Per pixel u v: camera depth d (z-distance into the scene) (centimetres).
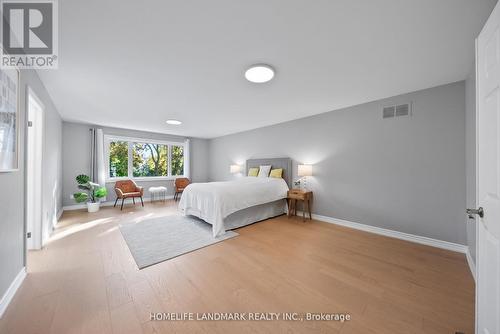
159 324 134
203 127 534
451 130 258
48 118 291
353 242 282
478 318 114
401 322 139
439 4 134
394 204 304
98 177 498
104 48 183
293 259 230
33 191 247
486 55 108
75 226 343
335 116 375
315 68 221
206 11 140
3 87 138
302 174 395
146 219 388
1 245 142
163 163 646
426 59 203
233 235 307
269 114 406
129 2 131
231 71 227
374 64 213
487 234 105
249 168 557
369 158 331
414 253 247
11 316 138
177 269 206
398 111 300
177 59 202
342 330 131
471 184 223
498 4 95
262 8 137
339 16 145
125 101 327
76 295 162
